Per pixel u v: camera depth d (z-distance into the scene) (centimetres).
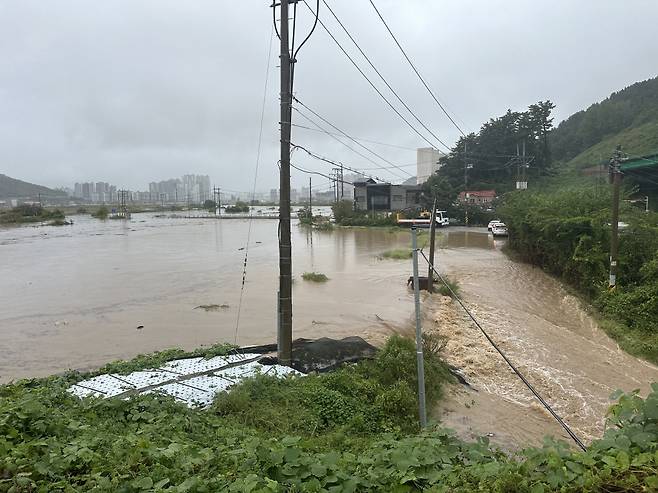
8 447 462
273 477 392
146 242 4681
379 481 387
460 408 1000
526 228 3097
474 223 6569
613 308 1727
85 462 459
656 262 1773
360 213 7119
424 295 2133
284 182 1071
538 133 7394
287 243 1075
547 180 6844
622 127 8181
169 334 1528
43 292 2197
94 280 2502
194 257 3466
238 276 2631
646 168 3706
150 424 671
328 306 1944
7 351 1355
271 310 1866
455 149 7512
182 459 469
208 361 1051
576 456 365
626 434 383
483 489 351
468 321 1723
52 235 5656
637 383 1208
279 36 1058
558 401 1083
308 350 1118
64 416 636
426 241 4322
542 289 2353
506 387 1152
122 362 1034
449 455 427
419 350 754
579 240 2275
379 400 911
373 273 2762
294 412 835
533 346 1448
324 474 386
